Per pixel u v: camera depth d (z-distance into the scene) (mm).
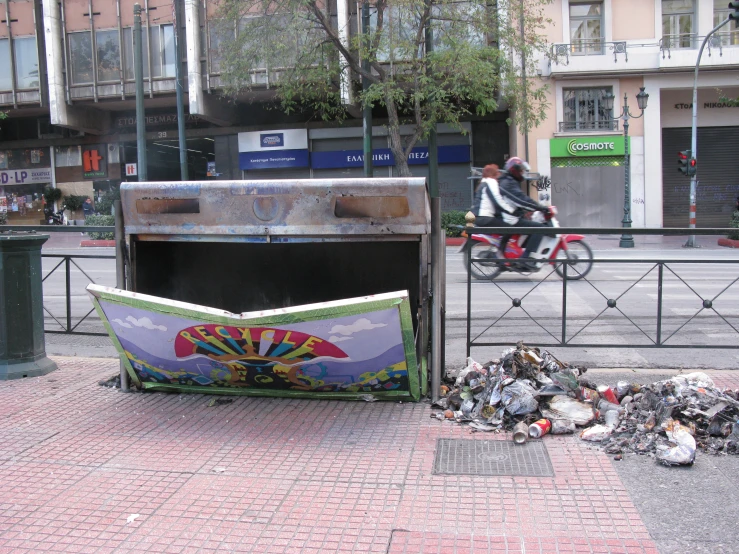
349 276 5434
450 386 5152
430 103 19875
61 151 31875
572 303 8930
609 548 2896
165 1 26500
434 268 4695
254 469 3785
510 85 19609
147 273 5242
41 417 4648
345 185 4289
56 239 25906
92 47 27266
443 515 3221
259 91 26250
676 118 27719
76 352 6801
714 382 5172
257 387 4867
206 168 31578
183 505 3363
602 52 25719
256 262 5547
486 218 11336
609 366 5949
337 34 20578
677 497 3365
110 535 3076
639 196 26391
